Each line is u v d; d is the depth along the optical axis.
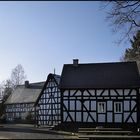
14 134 27.42
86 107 34.75
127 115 33.62
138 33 19.67
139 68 43.28
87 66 38.56
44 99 49.66
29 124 53.75
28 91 62.22
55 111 48.12
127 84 34.22
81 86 35.25
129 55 54.94
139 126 33.00
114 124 33.75
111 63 38.25
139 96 33.72
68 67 39.00
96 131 28.69
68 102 35.38
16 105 61.31
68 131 34.03
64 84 36.16
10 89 77.31
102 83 35.16
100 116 34.22
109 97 34.28
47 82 49.53
